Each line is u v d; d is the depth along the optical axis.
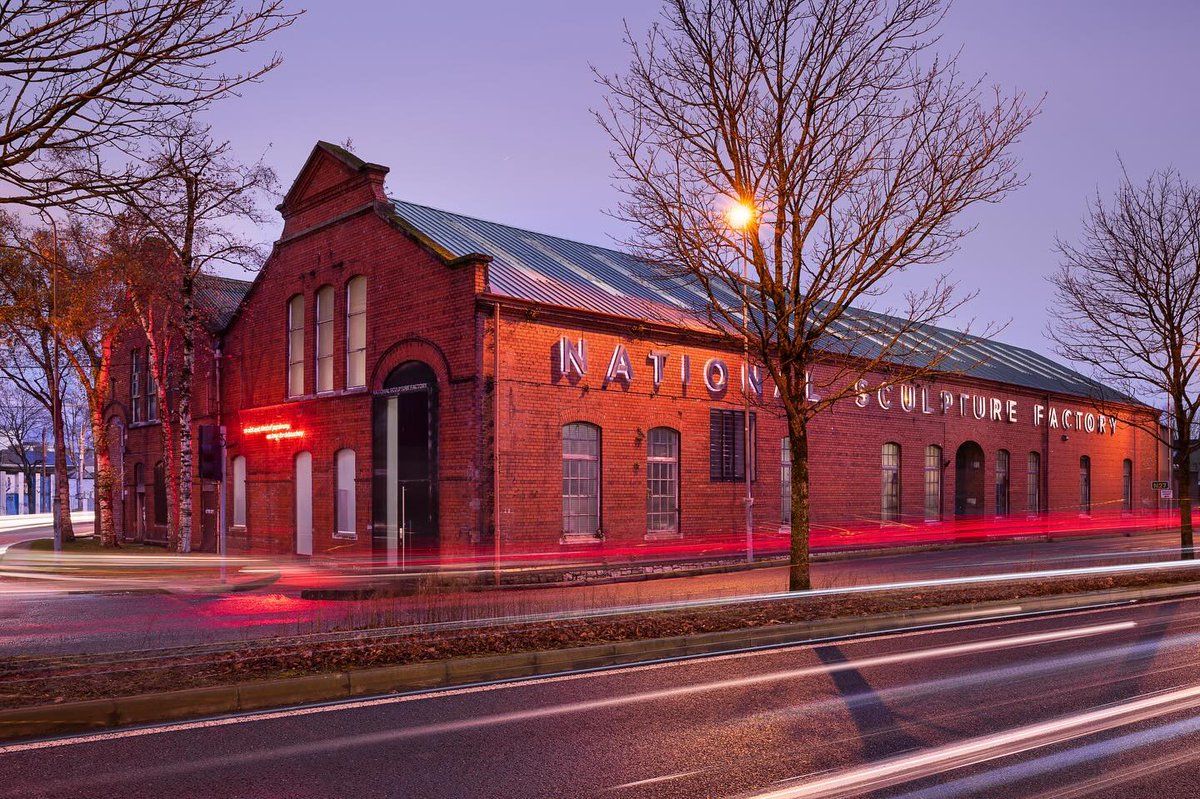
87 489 89.88
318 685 8.06
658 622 11.68
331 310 23.64
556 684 8.60
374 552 21.22
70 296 26.39
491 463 18.69
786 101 12.86
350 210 22.64
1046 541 34.91
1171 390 20.34
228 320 27.59
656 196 13.22
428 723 7.07
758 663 9.73
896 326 33.09
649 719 7.19
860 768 5.86
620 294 23.41
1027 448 37.53
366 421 21.73
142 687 7.69
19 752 6.25
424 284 20.20
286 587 18.38
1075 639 11.41
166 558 24.44
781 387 13.91
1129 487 44.72
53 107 7.20
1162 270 19.27
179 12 7.02
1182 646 10.77
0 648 10.45
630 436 21.61
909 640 11.38
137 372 33.12
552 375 19.98
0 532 47.22
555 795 5.34
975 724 7.02
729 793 5.37
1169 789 5.45
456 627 11.20
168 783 5.56
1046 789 5.45
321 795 5.35
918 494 31.23
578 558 20.05
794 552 14.30
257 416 25.94
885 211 12.66
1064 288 20.20
